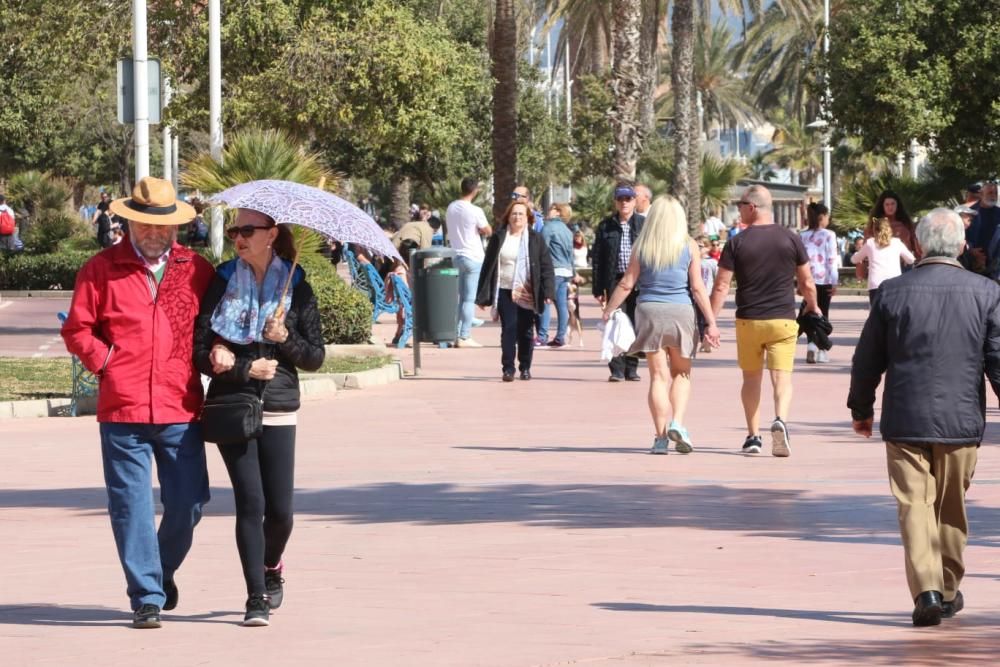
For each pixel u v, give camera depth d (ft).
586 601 48.47
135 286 45.14
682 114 295.28
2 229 236.02
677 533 60.29
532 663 40.32
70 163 461.37
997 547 56.59
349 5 209.77
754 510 65.41
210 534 62.34
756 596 49.01
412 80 209.05
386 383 124.06
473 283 157.79
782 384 82.53
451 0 366.84
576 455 83.66
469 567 54.19
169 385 45.09
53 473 80.59
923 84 233.35
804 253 82.38
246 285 45.32
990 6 232.12
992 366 44.80
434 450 86.33
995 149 234.99
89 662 41.39
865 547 57.11
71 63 212.02
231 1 205.77
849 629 44.16
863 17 244.01
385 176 370.12
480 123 368.68
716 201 377.50
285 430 46.11
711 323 83.05
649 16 362.94
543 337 160.04
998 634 43.39
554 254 158.30
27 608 48.75
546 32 355.97
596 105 406.41
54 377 122.11
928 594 44.04
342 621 46.01
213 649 42.65
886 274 129.29
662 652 41.32
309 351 45.62
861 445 86.28
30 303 241.55
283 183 46.14
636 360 124.67
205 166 156.15
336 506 68.13
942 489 45.57
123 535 45.44
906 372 44.93
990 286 45.19
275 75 204.03
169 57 208.44
